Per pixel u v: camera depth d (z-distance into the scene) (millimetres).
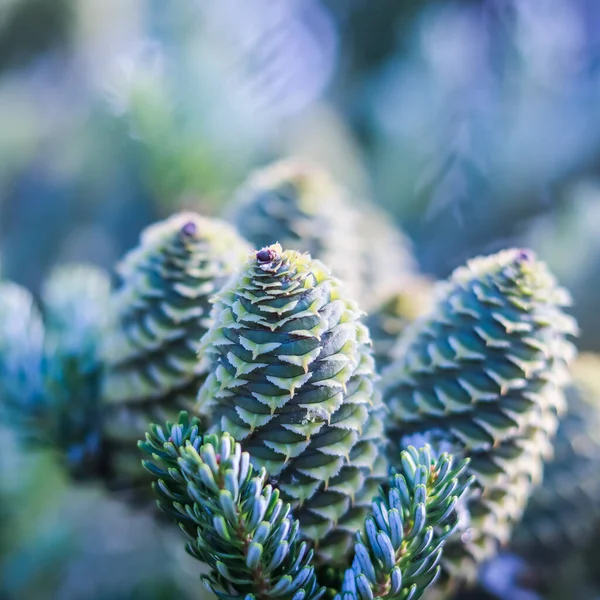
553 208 355
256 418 169
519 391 189
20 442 236
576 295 298
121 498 219
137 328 201
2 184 416
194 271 199
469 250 354
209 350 173
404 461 166
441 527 180
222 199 307
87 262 368
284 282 168
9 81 433
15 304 253
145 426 203
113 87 305
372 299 232
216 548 162
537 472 199
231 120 305
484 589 239
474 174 364
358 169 375
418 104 389
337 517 174
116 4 424
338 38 467
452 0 448
